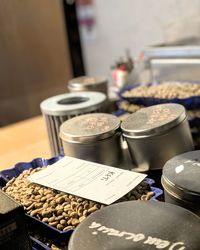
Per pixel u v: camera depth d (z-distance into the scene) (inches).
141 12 85.5
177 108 39.4
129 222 25.1
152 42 85.6
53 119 46.1
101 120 40.5
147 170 37.0
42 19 106.1
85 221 25.8
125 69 73.3
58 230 28.1
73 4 105.6
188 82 59.5
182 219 24.6
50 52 109.4
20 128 64.8
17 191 34.4
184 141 37.2
